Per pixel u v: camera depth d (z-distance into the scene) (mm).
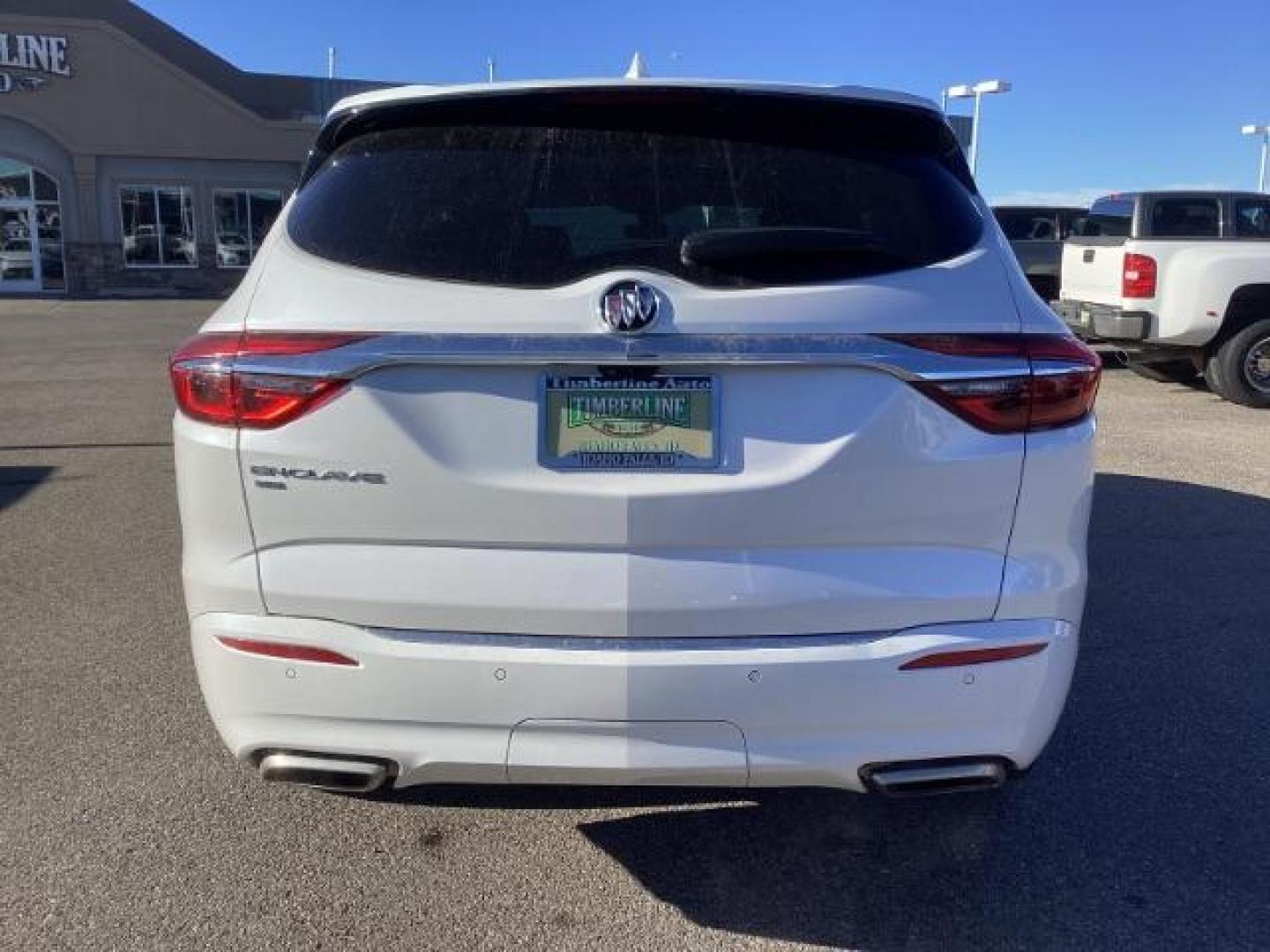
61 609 4922
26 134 31859
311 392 2371
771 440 2393
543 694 2391
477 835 3143
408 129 2701
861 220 2566
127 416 10156
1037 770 3520
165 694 4035
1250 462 8188
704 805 3309
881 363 2377
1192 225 10781
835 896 2875
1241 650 4492
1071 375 2496
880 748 2455
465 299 2381
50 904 2787
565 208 2518
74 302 28781
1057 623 2527
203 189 33406
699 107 2674
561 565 2395
